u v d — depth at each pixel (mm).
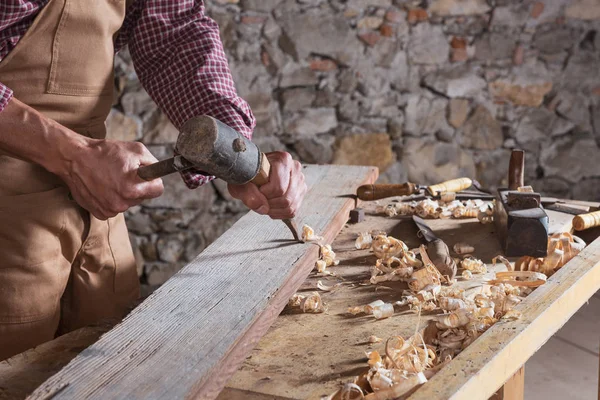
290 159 1446
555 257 1511
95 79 1527
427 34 3762
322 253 1570
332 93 3748
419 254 1581
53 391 999
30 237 1503
